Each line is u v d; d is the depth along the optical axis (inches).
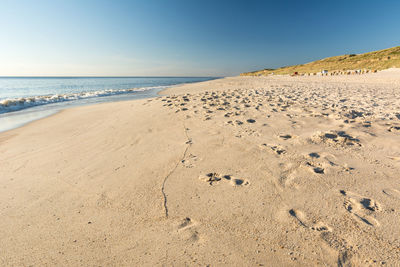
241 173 94.7
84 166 115.0
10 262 58.6
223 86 633.6
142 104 295.1
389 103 227.3
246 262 54.2
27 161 126.1
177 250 59.1
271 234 61.7
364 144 114.2
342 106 211.2
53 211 79.2
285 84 573.3
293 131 140.5
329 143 117.9
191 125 170.4
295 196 76.8
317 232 60.8
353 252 54.0
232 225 66.3
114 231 67.5
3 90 952.3
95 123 211.0
